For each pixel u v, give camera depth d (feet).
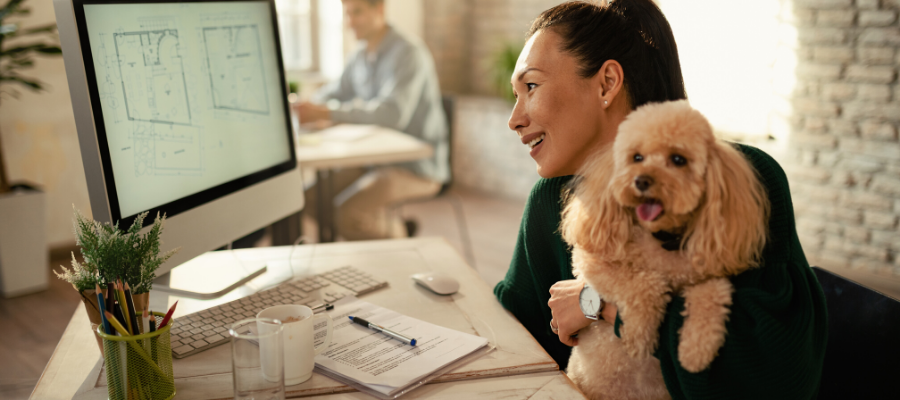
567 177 3.38
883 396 2.96
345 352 2.87
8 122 9.93
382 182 9.37
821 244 10.22
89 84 2.99
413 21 15.30
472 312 3.43
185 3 3.67
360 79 10.55
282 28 15.08
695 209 2.27
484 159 14.98
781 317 2.43
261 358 2.42
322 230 9.24
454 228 12.63
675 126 2.22
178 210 3.52
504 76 13.83
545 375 2.77
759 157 2.70
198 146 3.72
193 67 3.72
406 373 2.67
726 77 11.19
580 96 3.07
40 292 9.09
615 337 2.70
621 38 3.04
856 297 3.11
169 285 3.73
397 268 4.12
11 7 8.45
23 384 6.62
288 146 4.64
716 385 2.38
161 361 2.50
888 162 9.32
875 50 9.21
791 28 10.13
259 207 4.23
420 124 9.84
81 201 10.78
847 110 9.64
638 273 2.48
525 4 14.30
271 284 3.84
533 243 3.52
